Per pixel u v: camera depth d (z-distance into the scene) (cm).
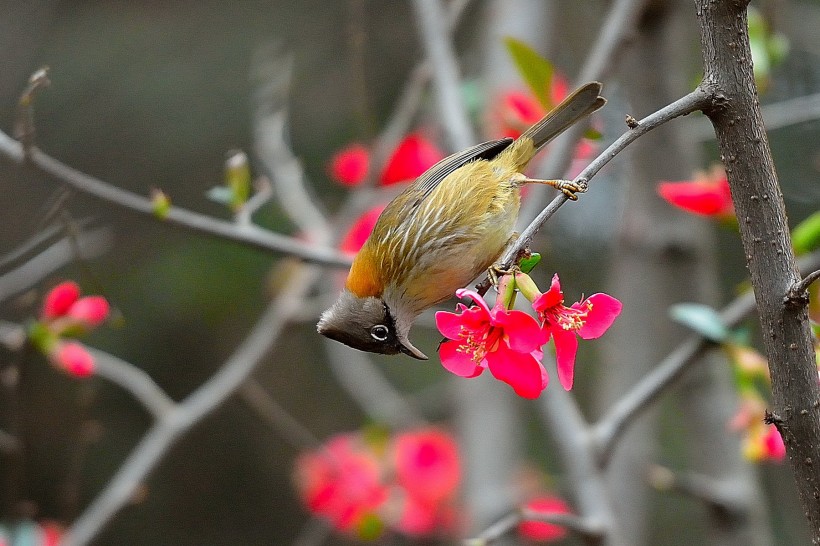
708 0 447
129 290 1490
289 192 1052
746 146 445
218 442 1608
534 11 1117
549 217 480
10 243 1425
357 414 1622
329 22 1573
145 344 1486
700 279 958
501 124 1000
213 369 1502
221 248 1509
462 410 1109
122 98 1512
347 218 977
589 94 729
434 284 723
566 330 458
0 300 901
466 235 720
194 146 1491
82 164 1481
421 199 726
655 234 962
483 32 1200
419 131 1181
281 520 1588
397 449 1085
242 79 1522
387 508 1077
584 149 877
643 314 966
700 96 446
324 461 1072
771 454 723
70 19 1559
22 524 803
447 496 1100
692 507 1470
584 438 752
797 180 1330
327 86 1548
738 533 864
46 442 1467
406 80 1535
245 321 1515
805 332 435
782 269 441
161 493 1574
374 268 709
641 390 756
